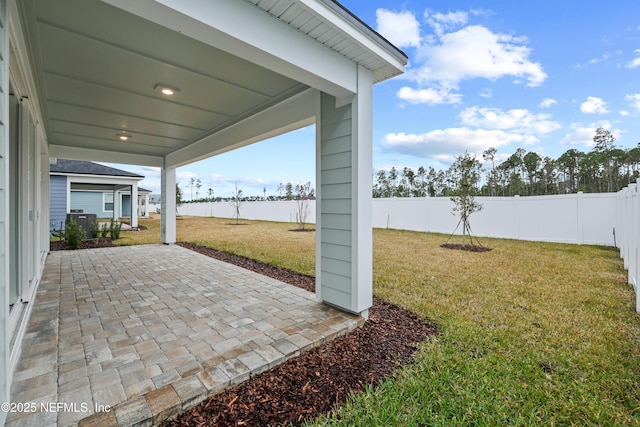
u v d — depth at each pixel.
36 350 2.38
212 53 2.82
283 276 5.02
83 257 6.56
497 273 5.07
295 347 2.45
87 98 3.96
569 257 6.39
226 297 3.79
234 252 7.22
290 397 1.91
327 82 2.74
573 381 2.04
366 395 1.92
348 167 3.13
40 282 4.46
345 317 3.11
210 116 4.77
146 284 4.39
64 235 8.32
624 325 2.95
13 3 1.85
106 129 5.60
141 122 5.14
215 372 2.08
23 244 3.05
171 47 2.71
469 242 8.71
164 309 3.33
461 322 3.04
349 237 3.14
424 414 1.75
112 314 3.17
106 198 19.88
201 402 1.85
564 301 3.66
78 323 2.93
